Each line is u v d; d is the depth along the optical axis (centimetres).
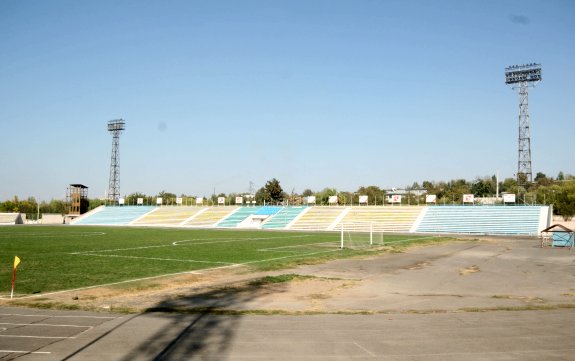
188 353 1309
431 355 1304
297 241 6481
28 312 1861
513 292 2472
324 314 1861
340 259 4181
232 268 3431
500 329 1611
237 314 1848
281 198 15750
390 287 2628
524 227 8969
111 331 1550
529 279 2984
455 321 1739
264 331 1566
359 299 2233
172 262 3831
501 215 9662
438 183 18938
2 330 1558
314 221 11188
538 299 2248
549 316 1836
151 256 4325
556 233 5747
